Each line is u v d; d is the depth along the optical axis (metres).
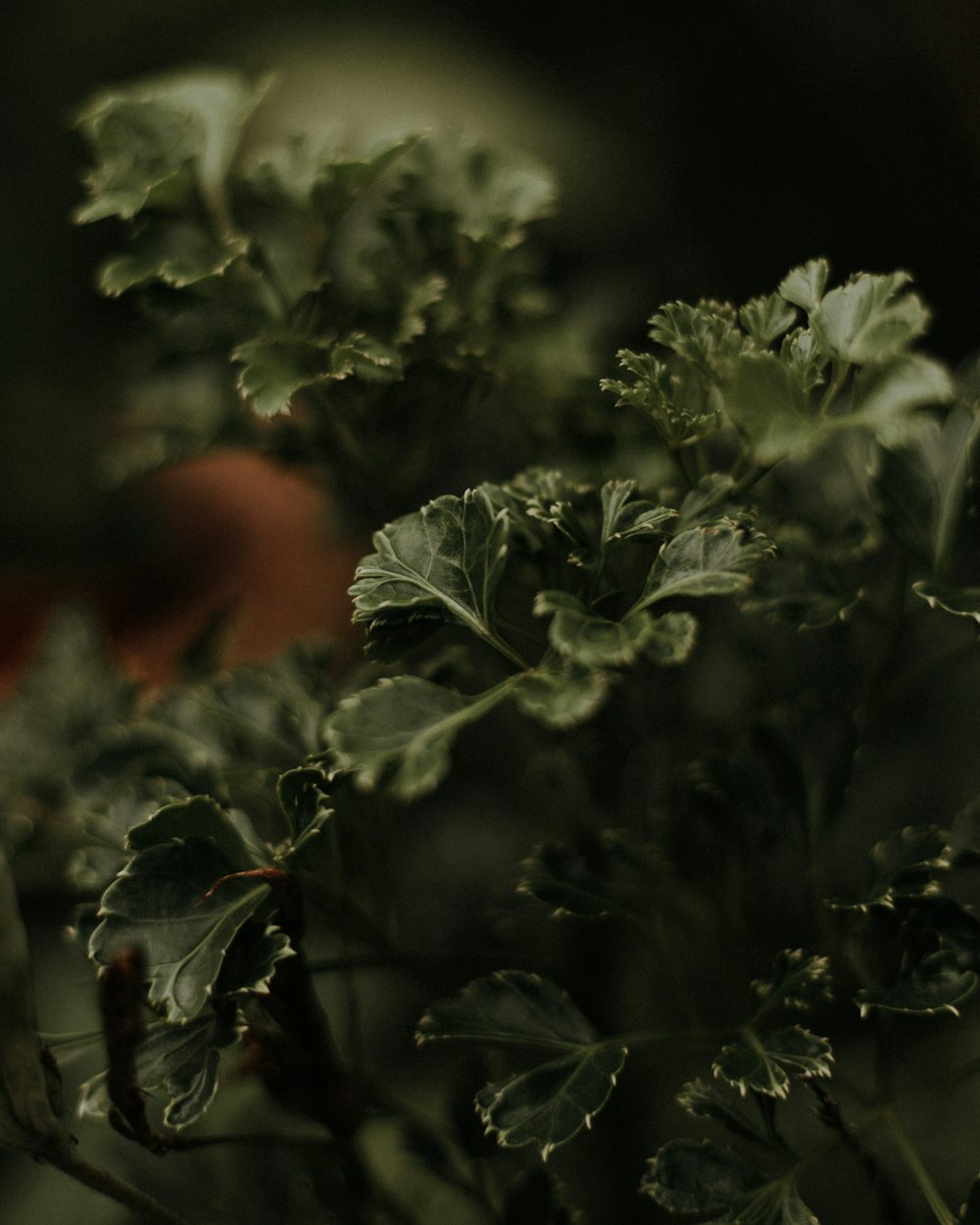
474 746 0.81
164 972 0.62
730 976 0.72
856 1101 0.74
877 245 1.51
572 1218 0.67
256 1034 0.65
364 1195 0.69
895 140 1.57
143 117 0.72
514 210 0.72
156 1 1.77
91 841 0.69
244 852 0.64
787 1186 0.63
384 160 0.70
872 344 0.62
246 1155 0.74
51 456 1.74
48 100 1.84
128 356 0.82
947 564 0.68
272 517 1.53
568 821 0.74
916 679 0.75
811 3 1.63
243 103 0.73
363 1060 0.74
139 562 1.60
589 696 0.61
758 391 0.62
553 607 0.61
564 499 0.66
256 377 0.67
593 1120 0.75
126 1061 0.61
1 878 0.62
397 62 1.60
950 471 0.68
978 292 1.40
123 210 0.70
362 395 0.71
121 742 0.71
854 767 0.69
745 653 0.75
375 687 0.62
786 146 1.62
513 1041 0.65
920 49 1.57
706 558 0.62
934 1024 0.76
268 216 0.74
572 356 0.77
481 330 0.72
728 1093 0.73
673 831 0.72
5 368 1.77
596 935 0.75
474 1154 0.68
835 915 0.69
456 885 0.80
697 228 1.52
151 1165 0.74
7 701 0.80
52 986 0.82
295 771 0.63
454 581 0.63
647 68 1.66
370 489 0.77
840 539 0.70
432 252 0.72
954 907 0.65
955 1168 0.73
